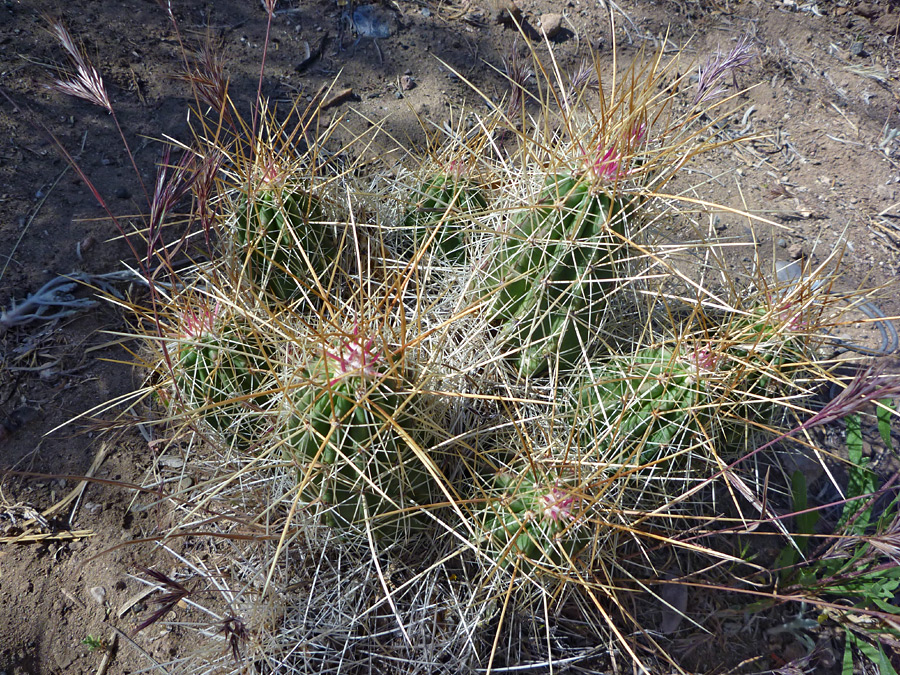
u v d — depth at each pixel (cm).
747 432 35
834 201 63
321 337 27
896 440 47
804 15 84
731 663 37
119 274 47
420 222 41
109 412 42
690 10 80
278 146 55
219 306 34
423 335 28
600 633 37
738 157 67
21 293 45
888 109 75
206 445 41
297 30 67
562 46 72
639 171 32
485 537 31
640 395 33
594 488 31
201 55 48
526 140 40
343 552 34
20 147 52
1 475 38
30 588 35
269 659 32
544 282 33
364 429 27
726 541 40
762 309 36
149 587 36
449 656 35
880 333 52
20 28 58
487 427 35
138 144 54
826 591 38
